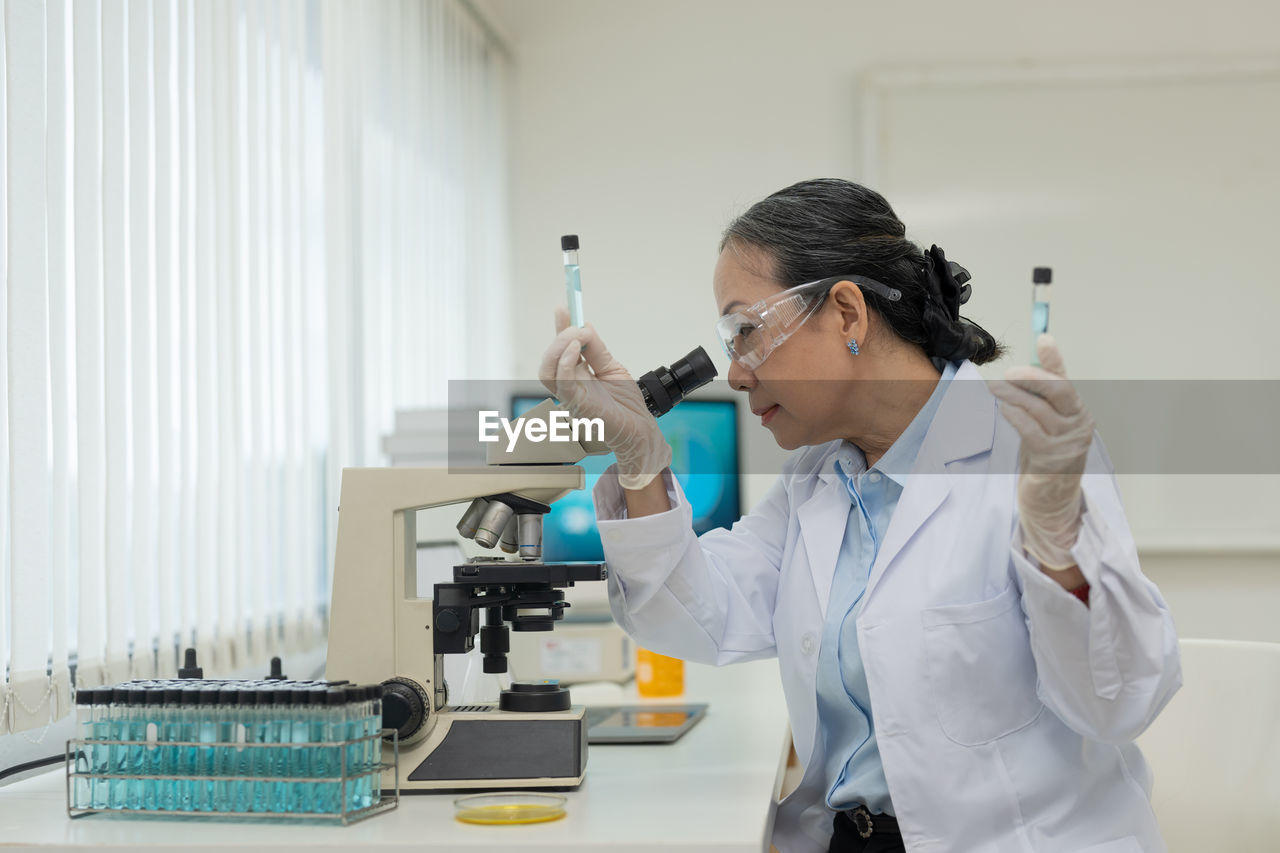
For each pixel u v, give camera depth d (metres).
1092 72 3.58
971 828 1.24
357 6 2.79
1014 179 3.62
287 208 2.40
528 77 3.91
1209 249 3.55
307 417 2.46
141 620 1.85
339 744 1.11
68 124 1.70
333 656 1.34
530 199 3.89
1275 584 3.48
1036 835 1.24
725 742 1.63
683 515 1.41
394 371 2.95
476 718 1.31
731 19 3.84
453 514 1.97
